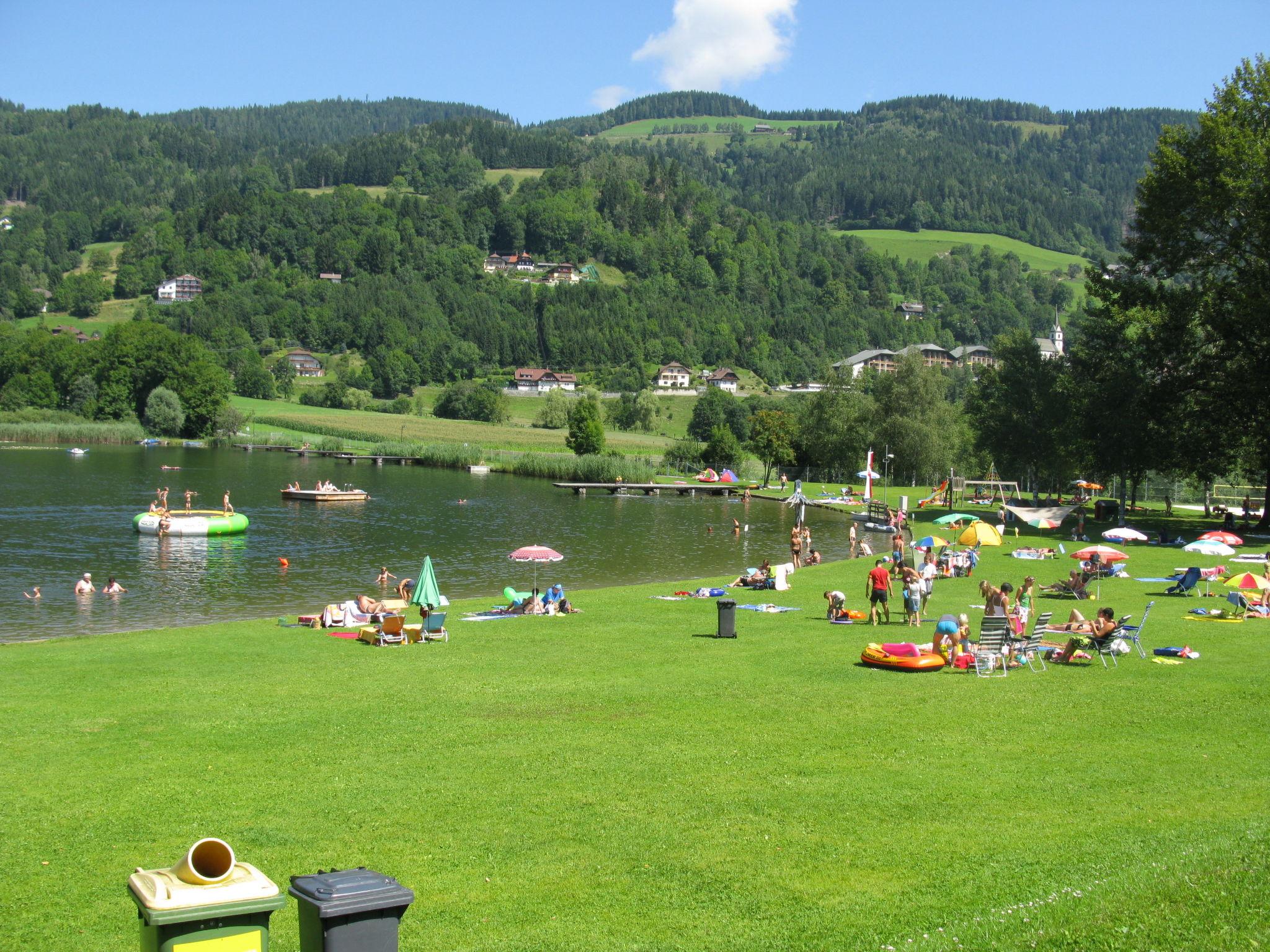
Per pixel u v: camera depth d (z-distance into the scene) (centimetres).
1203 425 6312
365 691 2178
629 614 3350
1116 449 6512
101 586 4344
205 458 13162
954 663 2359
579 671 2388
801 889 1120
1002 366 9200
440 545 5884
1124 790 1438
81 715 1966
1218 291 6041
